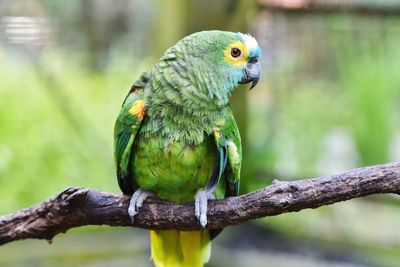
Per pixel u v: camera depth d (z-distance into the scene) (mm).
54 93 10133
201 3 7371
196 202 4203
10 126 10062
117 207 4215
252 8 7566
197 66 4457
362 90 9211
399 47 8805
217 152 4449
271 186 4031
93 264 9133
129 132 4445
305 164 9414
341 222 9672
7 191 9734
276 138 9352
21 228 4199
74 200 4082
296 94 9391
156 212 4238
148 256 9188
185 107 4406
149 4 9367
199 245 4926
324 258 8906
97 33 9133
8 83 10414
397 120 10602
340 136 9883
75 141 10164
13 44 8672
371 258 8922
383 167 3877
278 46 8984
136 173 4574
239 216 4098
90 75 10516
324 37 8797
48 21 8250
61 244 9391
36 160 9945
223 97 4523
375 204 10055
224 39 4555
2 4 7742
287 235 9336
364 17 8398
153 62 8289
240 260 8758
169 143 4410
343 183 3879
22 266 8992
